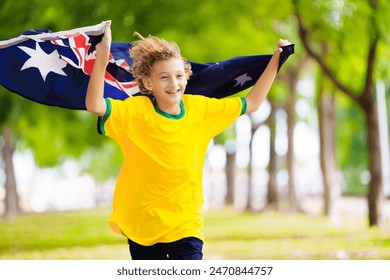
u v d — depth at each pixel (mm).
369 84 34188
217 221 50406
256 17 35094
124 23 31359
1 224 54188
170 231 9898
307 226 40188
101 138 53594
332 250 25766
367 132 34719
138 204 9938
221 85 11523
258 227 41312
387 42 32250
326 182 44500
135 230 10000
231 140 74875
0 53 11141
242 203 77312
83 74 11062
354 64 36812
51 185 125938
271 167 57094
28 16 31891
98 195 127750
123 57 11359
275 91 48000
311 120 64125
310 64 57875
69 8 31578
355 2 31391
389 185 69312
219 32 37375
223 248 28516
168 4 31547
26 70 11117
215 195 101250
